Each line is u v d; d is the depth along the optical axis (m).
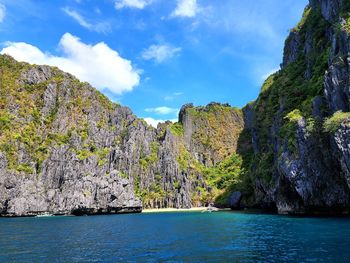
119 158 149.62
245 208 132.88
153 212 134.25
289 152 76.56
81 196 118.69
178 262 29.62
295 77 104.88
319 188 69.62
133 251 35.75
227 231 51.84
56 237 49.56
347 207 68.38
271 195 94.12
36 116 144.12
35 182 118.88
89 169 129.00
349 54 62.41
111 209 125.81
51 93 155.25
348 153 55.88
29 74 159.00
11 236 51.22
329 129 60.19
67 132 146.12
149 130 189.75
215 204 152.62
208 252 33.81
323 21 99.12
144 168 166.75
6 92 145.00
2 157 115.38
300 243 36.25
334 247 32.84
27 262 30.92
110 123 167.88
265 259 29.14
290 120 80.50
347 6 80.69
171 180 168.12
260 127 131.88
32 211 113.25
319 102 70.25
